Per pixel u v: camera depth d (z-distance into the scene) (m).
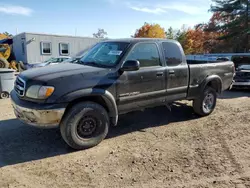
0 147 4.23
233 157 3.89
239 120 5.85
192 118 6.04
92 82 4.09
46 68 4.47
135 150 4.16
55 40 21.88
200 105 5.95
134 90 4.62
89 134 4.21
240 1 30.39
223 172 3.43
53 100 3.79
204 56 11.41
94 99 4.35
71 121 3.97
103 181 3.21
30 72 4.29
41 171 3.47
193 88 5.67
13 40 24.06
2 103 7.63
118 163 3.70
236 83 9.98
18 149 4.16
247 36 30.22
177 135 4.88
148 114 6.33
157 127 5.38
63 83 3.88
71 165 3.64
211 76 6.00
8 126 5.29
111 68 4.38
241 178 3.28
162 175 3.35
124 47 4.63
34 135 4.77
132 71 4.55
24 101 3.97
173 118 6.04
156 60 4.97
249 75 9.87
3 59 18.70
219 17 33.44
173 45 5.33
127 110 4.67
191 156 3.92
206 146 4.32
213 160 3.78
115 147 4.29
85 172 3.44
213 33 35.47
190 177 3.30
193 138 4.71
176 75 5.25
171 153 4.04
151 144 4.42
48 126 3.89
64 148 4.22
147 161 3.75
